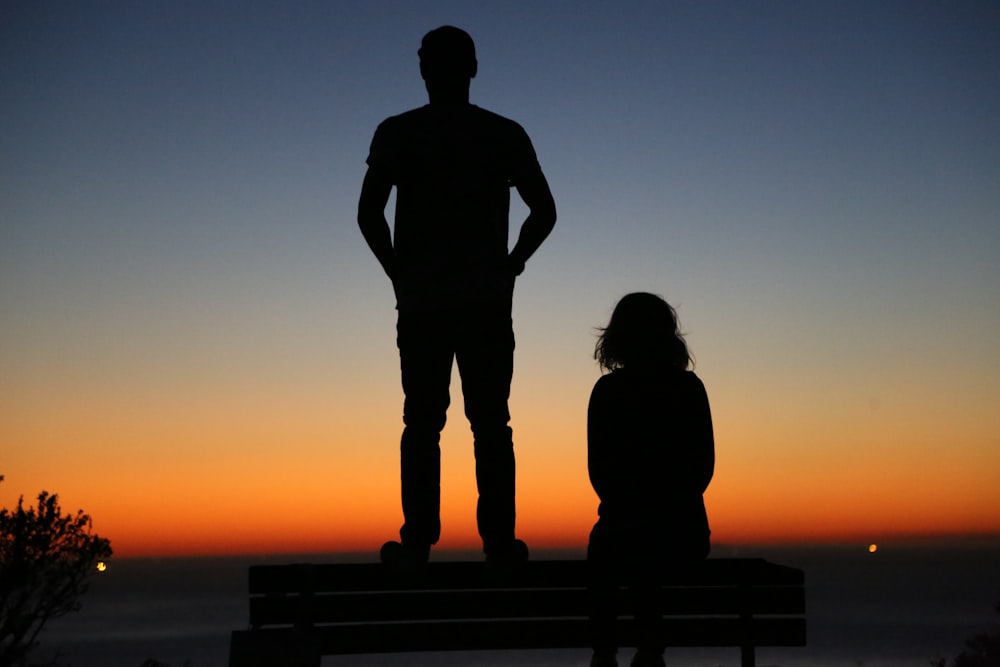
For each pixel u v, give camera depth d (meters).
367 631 3.71
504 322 3.92
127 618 148.12
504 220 4.03
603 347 3.67
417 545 3.82
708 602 3.79
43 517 12.25
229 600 190.12
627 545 3.50
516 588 3.80
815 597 170.50
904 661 82.88
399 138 3.96
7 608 11.95
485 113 4.08
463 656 101.62
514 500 3.90
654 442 3.51
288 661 3.61
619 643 3.67
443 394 3.94
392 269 3.95
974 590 183.12
